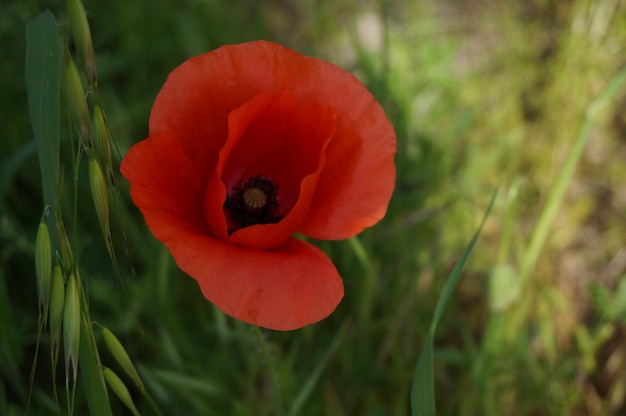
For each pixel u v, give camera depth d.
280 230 0.31
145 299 0.45
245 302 0.30
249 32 0.63
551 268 0.52
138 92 0.56
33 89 0.31
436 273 0.48
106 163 0.31
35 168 0.51
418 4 0.65
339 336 0.42
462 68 0.63
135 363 0.43
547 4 0.65
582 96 0.59
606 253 0.54
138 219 0.49
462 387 0.45
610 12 0.61
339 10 0.66
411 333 0.46
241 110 0.31
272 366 0.37
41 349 0.46
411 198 0.51
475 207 0.53
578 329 0.48
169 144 0.32
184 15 0.56
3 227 0.43
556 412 0.45
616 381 0.48
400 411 0.43
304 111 0.33
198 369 0.44
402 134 0.52
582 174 0.57
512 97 0.60
